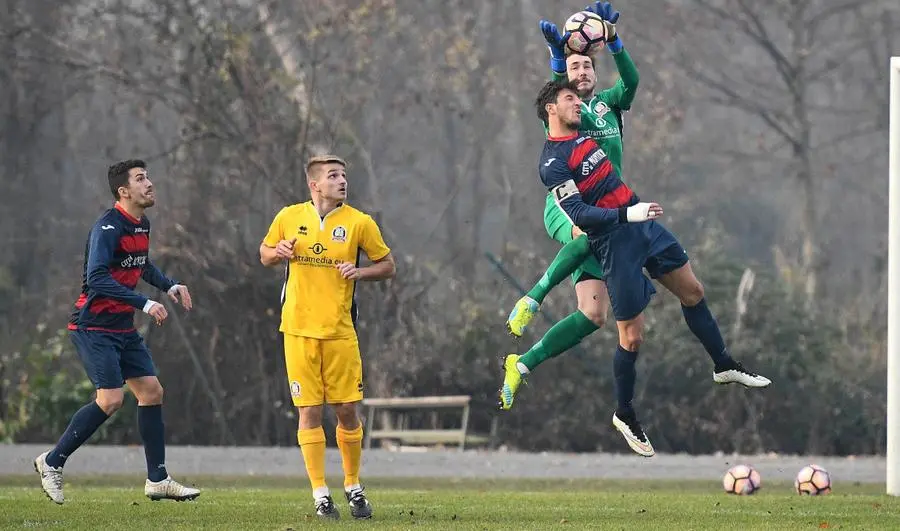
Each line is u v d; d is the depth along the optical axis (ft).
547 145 108.06
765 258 517.14
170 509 111.86
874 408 294.46
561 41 111.75
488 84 376.07
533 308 110.11
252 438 283.79
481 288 318.24
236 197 308.81
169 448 237.86
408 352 288.30
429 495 140.97
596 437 286.05
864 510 116.06
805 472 148.77
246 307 288.30
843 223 518.78
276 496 134.82
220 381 285.23
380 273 104.63
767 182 536.01
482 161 446.19
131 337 115.85
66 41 344.08
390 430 279.90
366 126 375.04
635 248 107.14
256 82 303.48
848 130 517.14
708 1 463.42
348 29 311.06
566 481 182.09
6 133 383.04
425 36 360.28
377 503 124.88
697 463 221.25
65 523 97.66
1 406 263.49
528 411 285.64
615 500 130.62
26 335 298.97
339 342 103.76
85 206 418.92
